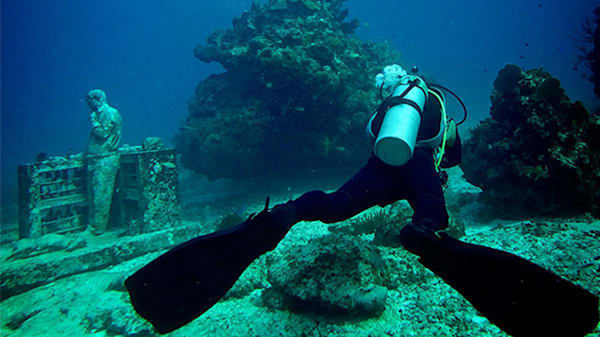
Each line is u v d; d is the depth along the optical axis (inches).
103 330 157.2
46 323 167.8
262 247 75.0
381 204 89.5
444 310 133.9
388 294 152.4
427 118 90.5
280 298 153.3
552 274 55.4
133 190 297.7
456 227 218.8
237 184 490.6
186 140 434.3
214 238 72.6
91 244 263.4
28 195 281.6
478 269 60.3
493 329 118.4
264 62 353.7
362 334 125.1
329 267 147.9
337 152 422.3
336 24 486.0
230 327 139.9
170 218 293.4
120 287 193.9
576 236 188.9
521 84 266.1
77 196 307.4
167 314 75.5
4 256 237.1
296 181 451.2
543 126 245.4
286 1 446.0
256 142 396.2
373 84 464.8
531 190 246.5
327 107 390.3
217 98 450.9
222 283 75.1
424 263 67.0
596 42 374.0
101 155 304.3
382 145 75.8
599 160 241.3
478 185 297.4
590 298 53.2
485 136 296.0
